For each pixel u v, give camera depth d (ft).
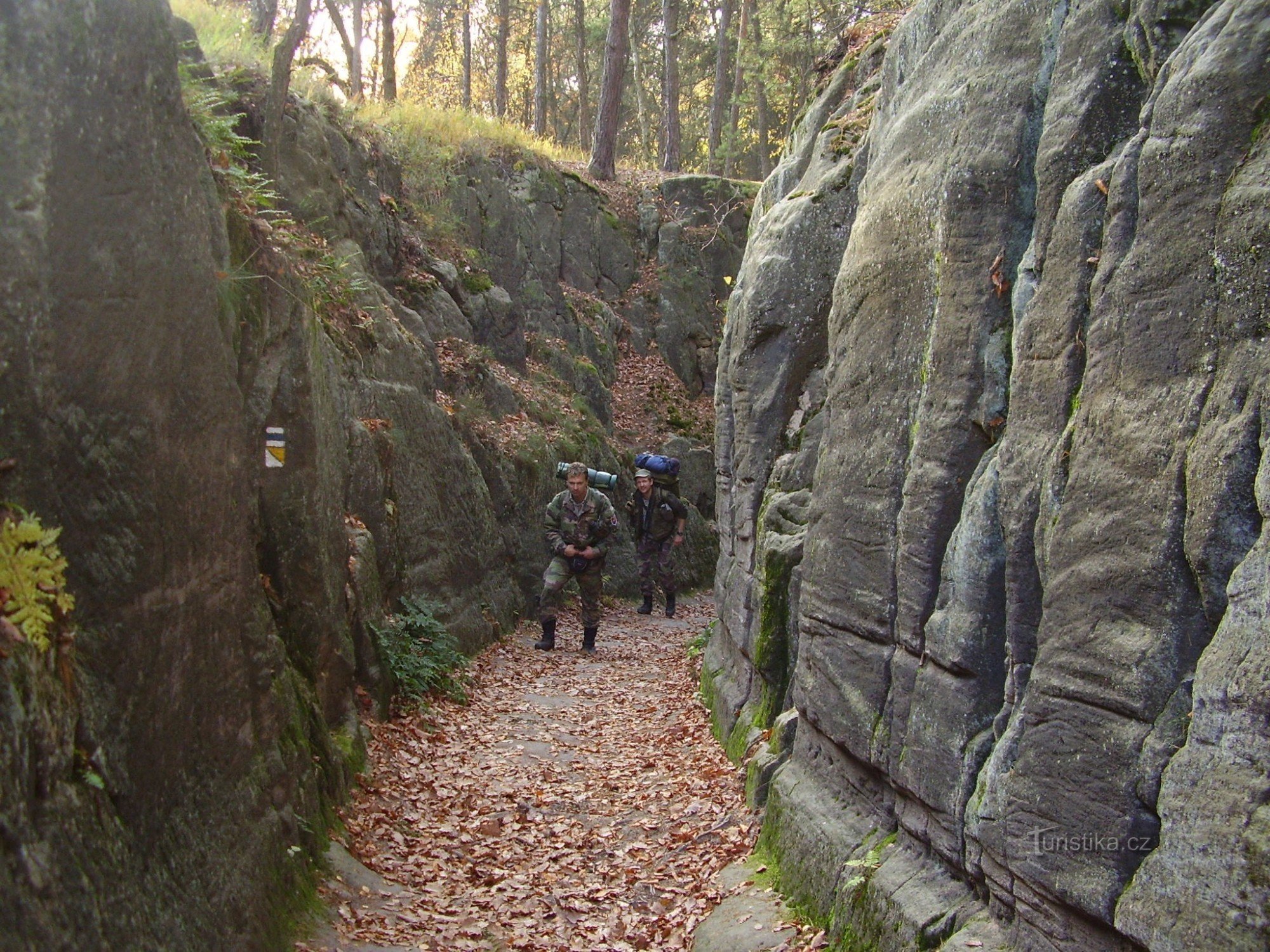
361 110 54.03
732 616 24.72
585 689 31.94
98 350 10.02
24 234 8.90
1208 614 8.57
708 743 24.63
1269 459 7.93
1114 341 9.73
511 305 52.85
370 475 28.63
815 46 68.49
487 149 61.77
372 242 41.91
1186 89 9.11
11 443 8.69
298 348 19.16
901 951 12.16
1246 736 7.81
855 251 16.21
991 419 12.20
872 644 14.56
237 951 11.95
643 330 68.59
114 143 10.47
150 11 11.57
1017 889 10.67
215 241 14.94
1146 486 9.14
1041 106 12.22
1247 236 8.34
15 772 7.82
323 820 17.11
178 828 11.25
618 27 74.02
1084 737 9.64
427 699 27.40
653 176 79.71
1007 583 11.23
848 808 15.52
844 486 15.60
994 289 12.33
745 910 15.55
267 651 14.64
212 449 12.69
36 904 7.86
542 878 17.85
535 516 45.93
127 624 10.34
